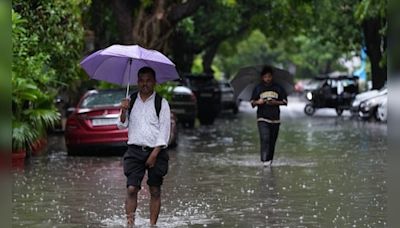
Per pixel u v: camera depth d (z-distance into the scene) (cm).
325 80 10012
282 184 3266
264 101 3906
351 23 9750
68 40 4634
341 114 9938
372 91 8950
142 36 5984
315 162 4134
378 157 4388
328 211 2597
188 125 7500
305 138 5909
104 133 4431
